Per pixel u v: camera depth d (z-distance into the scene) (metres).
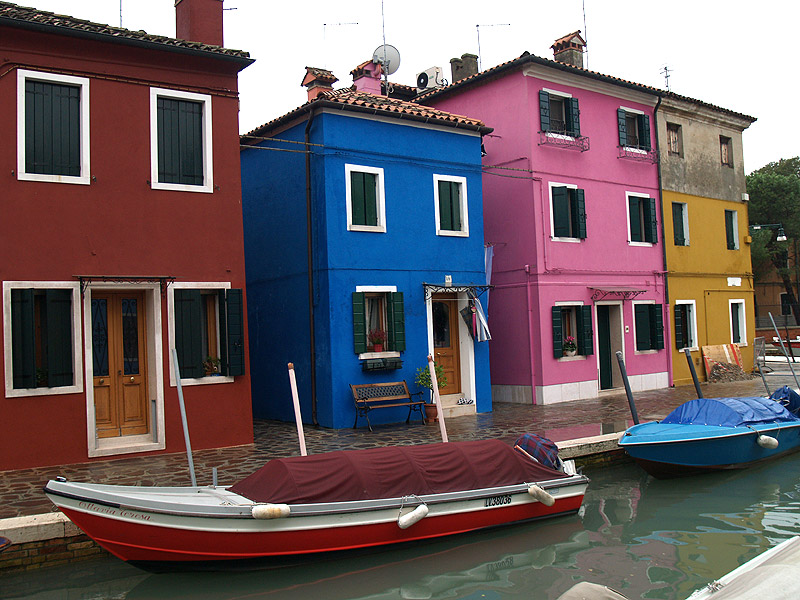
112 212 11.30
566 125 18.48
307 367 14.62
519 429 13.37
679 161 21.91
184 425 8.70
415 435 12.93
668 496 10.73
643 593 7.05
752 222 41.19
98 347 11.41
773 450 12.65
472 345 15.87
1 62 10.51
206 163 12.20
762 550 8.23
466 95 19.31
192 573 7.55
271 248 15.94
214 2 13.03
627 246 19.89
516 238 17.88
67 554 7.61
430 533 8.45
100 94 11.27
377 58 17.94
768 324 41.69
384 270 14.73
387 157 14.96
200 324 11.98
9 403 10.30
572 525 9.35
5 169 10.48
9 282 10.42
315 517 7.68
